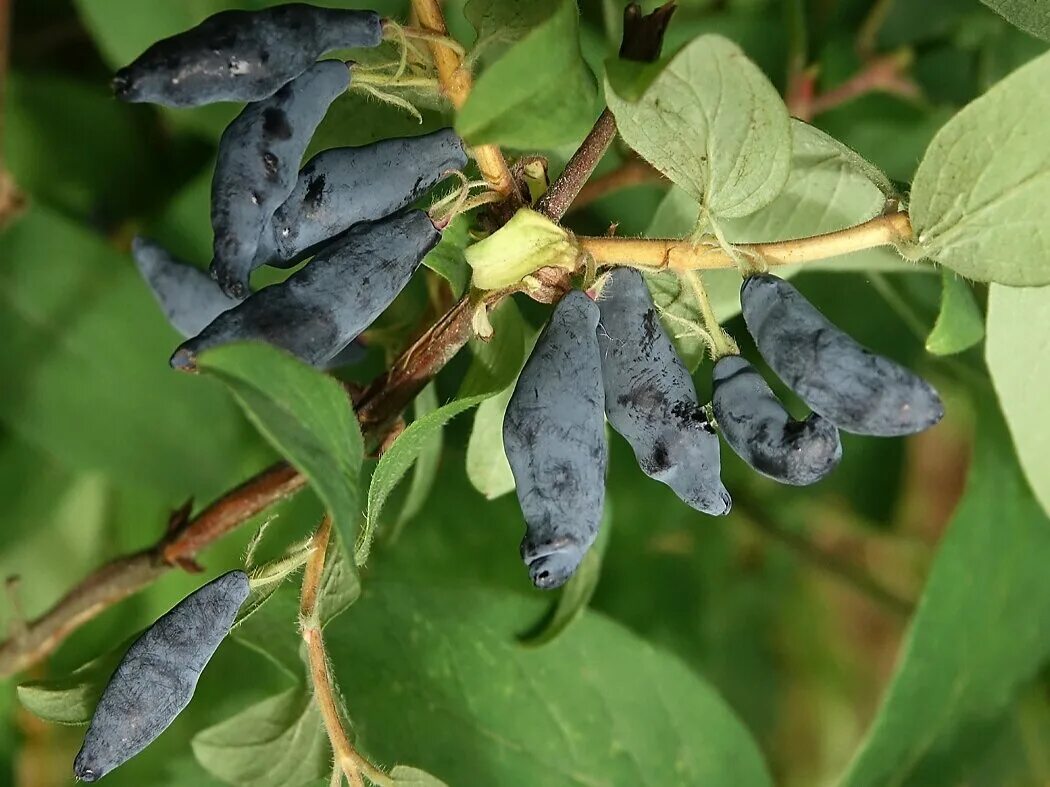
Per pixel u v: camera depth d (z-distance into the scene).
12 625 0.21
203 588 0.15
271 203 0.14
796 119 0.17
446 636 0.21
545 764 0.21
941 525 0.40
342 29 0.14
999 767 0.28
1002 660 0.23
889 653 0.40
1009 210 0.15
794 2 0.24
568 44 0.13
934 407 0.13
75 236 0.23
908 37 0.26
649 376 0.15
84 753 0.14
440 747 0.21
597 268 0.15
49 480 0.25
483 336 0.16
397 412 0.17
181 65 0.13
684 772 0.22
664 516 0.30
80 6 0.23
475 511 0.26
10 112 0.25
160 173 0.26
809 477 0.14
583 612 0.21
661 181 0.22
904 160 0.25
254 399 0.12
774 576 0.37
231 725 0.19
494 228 0.16
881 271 0.22
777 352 0.14
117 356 0.23
